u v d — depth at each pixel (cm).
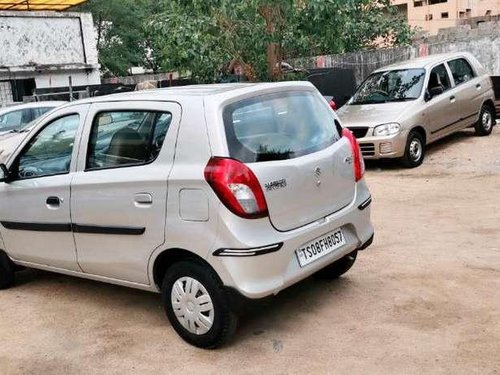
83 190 431
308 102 436
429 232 604
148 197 390
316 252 396
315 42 1188
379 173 952
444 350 363
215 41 1117
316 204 399
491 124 1177
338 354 369
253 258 356
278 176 374
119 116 422
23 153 494
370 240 451
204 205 364
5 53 1862
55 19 1964
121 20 3123
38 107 1204
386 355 362
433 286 461
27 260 501
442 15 3703
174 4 1117
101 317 456
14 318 466
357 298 450
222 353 382
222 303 368
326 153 414
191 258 383
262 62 1165
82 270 455
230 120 375
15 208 490
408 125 948
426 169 945
